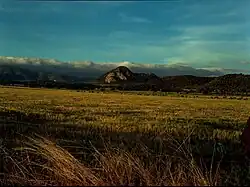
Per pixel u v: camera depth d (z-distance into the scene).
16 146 9.40
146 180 6.38
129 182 6.40
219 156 10.01
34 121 22.33
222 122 26.97
